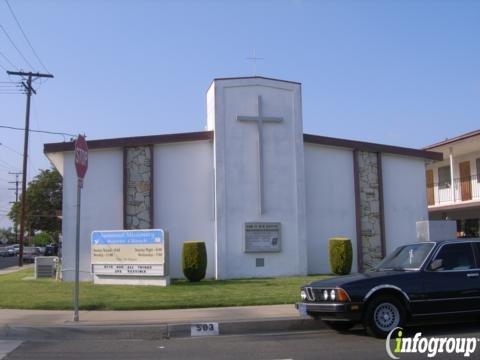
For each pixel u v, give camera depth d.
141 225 20.84
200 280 19.61
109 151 21.17
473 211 30.83
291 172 21.56
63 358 9.01
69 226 20.75
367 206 23.41
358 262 22.91
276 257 21.11
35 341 10.59
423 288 10.14
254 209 21.05
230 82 21.27
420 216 24.44
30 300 14.52
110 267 18.73
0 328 11.12
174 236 21.16
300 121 21.88
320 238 22.62
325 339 10.24
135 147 21.12
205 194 21.41
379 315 10.02
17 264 48.22
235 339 10.51
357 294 9.89
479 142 27.44
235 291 15.88
